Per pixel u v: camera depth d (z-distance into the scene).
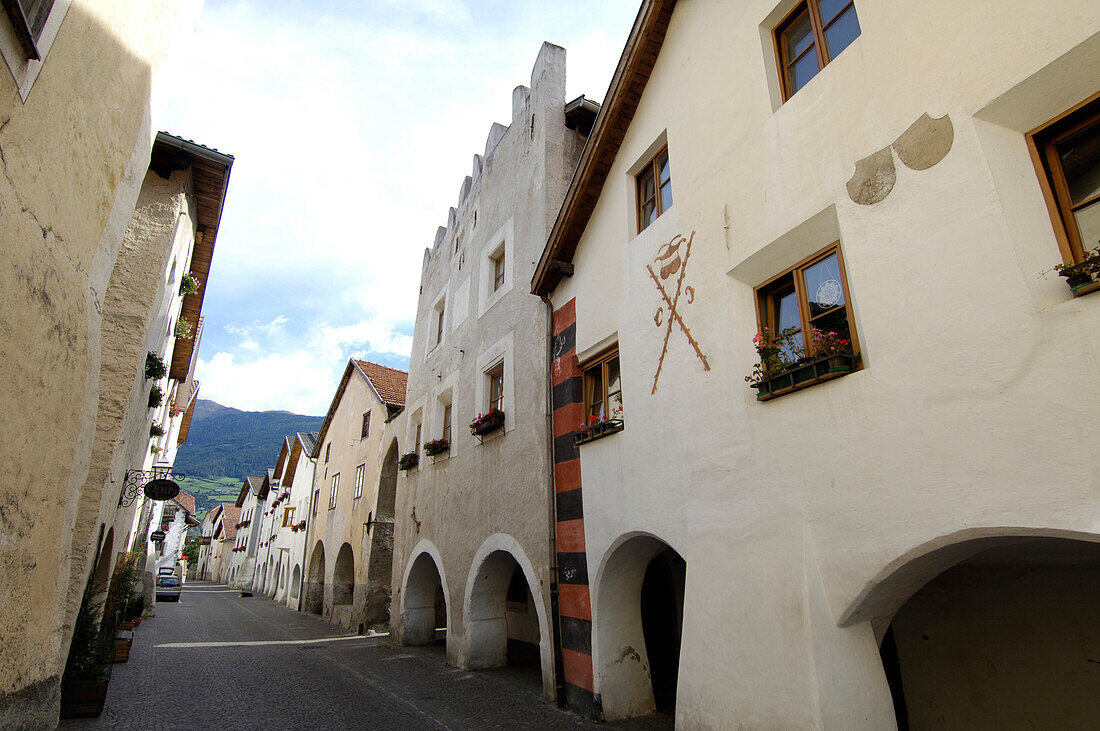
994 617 4.86
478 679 9.96
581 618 7.68
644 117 7.98
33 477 4.43
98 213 5.17
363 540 19.05
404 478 15.73
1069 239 3.52
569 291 9.28
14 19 3.38
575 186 8.87
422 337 16.75
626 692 7.22
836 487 4.40
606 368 8.27
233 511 70.19
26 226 3.96
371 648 14.10
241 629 18.73
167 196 9.45
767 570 4.84
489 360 11.57
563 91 11.52
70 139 4.49
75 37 4.33
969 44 3.96
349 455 22.77
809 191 5.07
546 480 8.84
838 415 4.48
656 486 6.52
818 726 4.02
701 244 6.39
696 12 7.14
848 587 4.21
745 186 5.87
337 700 8.68
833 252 5.01
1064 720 4.34
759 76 5.93
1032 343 3.34
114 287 8.73
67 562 5.36
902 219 4.21
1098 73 3.40
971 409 3.59
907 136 4.27
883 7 4.65
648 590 9.27
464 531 11.52
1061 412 3.16
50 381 4.54
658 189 7.76
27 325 4.10
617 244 8.16
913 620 5.52
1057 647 4.43
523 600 13.17
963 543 3.66
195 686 9.62
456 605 11.52
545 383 9.34
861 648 4.33
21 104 3.69
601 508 7.52
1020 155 3.75
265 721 7.52
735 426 5.51
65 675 7.45
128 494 11.21
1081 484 3.03
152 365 10.84
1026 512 3.23
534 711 7.75
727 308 5.84
